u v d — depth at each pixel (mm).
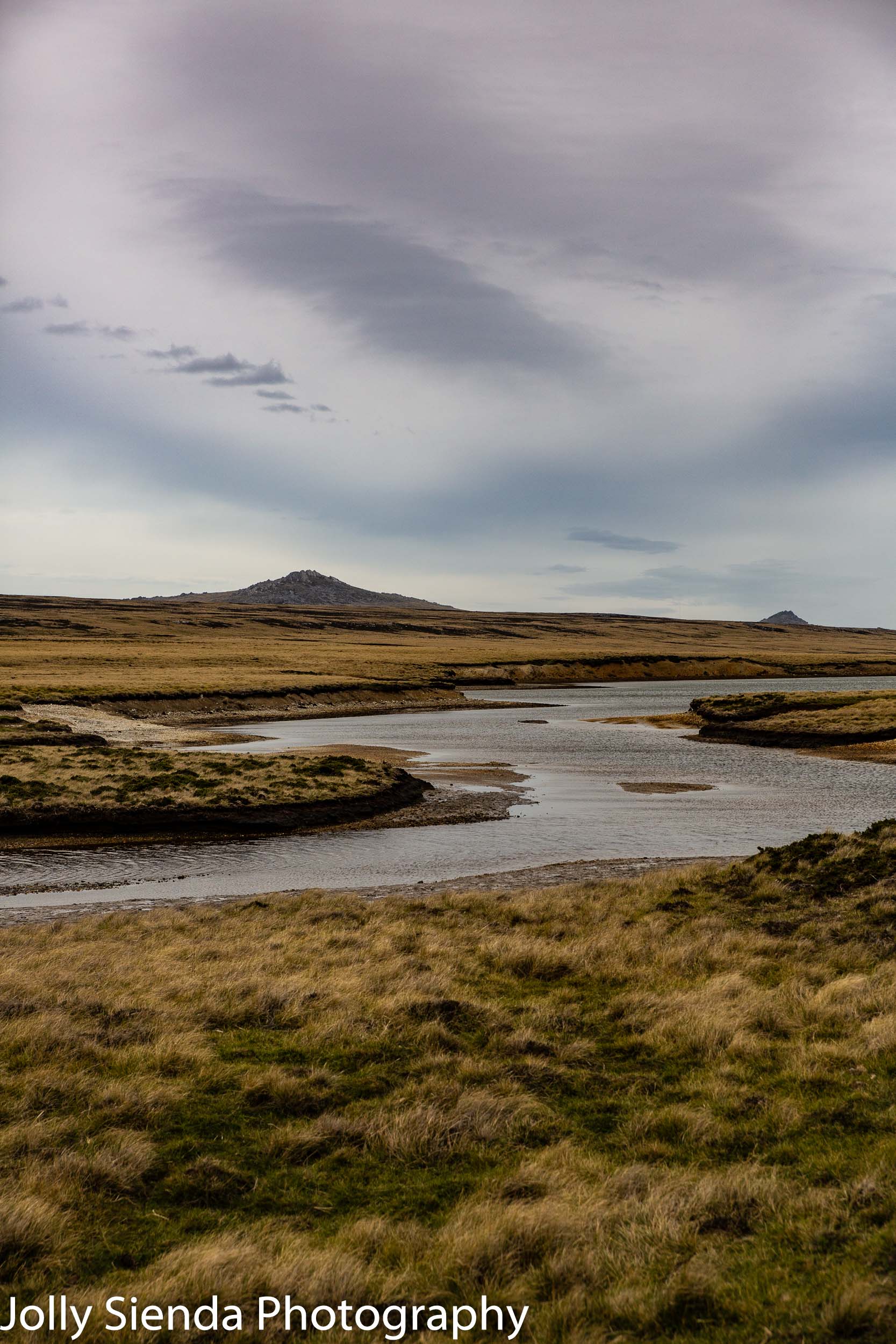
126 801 37188
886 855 23078
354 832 36719
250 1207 8367
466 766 57906
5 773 41344
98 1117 9992
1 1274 7156
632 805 43281
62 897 26609
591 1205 7938
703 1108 10133
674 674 187500
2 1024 12961
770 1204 7773
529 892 24062
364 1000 14391
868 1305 6039
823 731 69250
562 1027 13305
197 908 23297
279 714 100562
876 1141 8969
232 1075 11273
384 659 176250
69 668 133875
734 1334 6090
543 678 174750
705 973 15797
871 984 14148
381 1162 9203
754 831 36688
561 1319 6379
